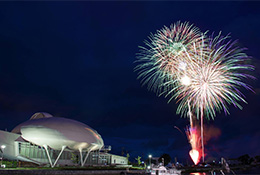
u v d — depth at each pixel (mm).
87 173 46031
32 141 62250
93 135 72688
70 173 43562
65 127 66375
